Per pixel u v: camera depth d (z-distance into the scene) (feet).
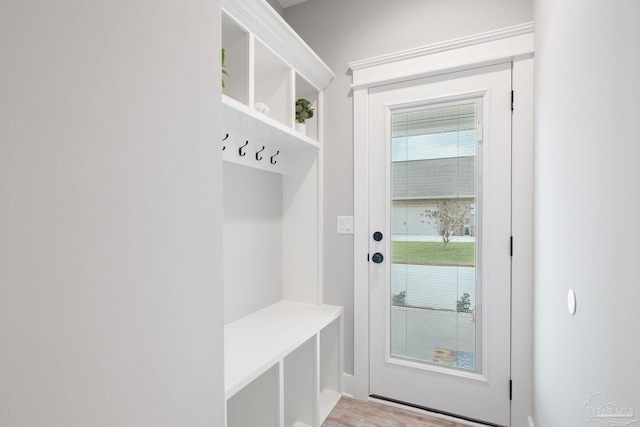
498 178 5.67
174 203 2.30
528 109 5.45
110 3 1.91
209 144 2.59
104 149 1.87
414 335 6.32
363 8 6.79
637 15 1.84
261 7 4.68
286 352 4.79
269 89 6.15
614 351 2.17
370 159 6.61
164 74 2.23
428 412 6.11
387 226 6.47
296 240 7.18
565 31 3.34
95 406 1.83
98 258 1.84
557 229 3.67
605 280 2.32
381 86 6.53
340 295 6.89
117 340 1.94
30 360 1.57
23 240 1.54
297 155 7.15
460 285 5.99
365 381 6.59
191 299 2.42
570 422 3.16
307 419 5.78
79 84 1.75
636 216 1.87
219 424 2.64
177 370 2.31
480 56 5.74
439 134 6.15
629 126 1.95
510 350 5.57
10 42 1.49
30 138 1.56
